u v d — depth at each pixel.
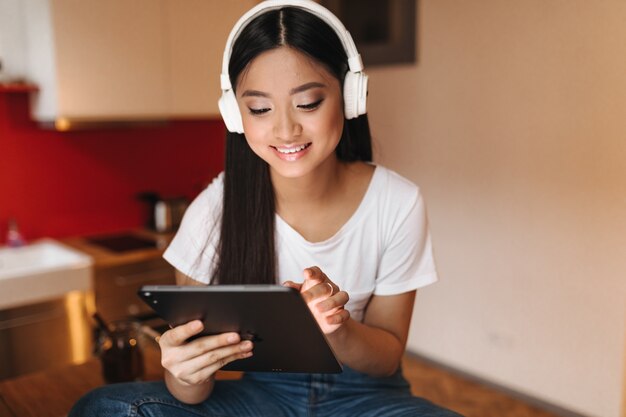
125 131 3.18
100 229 3.16
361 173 1.25
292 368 1.00
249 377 1.33
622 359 2.45
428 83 2.99
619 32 2.30
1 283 2.29
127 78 2.69
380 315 1.26
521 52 2.61
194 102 2.94
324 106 1.00
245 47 0.99
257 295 0.78
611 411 2.51
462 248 2.97
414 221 1.22
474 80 2.80
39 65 2.62
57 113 2.51
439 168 3.01
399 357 1.20
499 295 2.85
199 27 2.91
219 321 0.88
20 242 2.81
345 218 1.22
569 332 2.61
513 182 2.72
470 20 2.77
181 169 3.43
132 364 1.52
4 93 2.79
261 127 1.00
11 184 2.86
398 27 3.07
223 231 1.21
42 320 2.44
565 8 2.44
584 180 2.48
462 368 3.06
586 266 2.52
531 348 2.76
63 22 2.47
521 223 2.71
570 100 2.48
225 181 1.21
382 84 3.21
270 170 1.19
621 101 2.32
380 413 1.14
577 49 2.43
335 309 0.96
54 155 2.97
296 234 1.20
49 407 1.48
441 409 1.11
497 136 2.75
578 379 2.60
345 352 1.09
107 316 2.68
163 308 0.88
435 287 3.13
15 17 2.73
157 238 3.06
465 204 2.93
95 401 1.09
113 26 2.61
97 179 3.12
